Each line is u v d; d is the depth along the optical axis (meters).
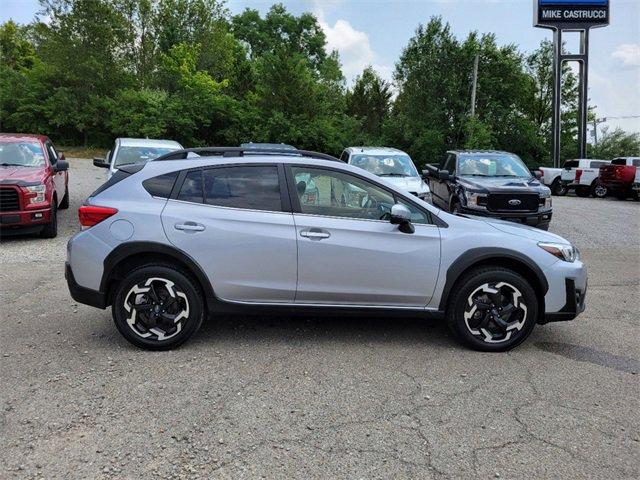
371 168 11.92
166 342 4.33
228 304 4.38
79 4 34.75
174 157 4.76
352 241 4.36
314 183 4.50
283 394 3.63
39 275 6.71
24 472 2.72
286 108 35.66
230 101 35.88
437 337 4.83
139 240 4.25
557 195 24.53
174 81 38.19
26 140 9.88
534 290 4.59
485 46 35.66
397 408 3.48
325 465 2.84
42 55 35.50
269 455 2.92
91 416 3.29
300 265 4.35
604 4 28.34
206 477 2.71
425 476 2.76
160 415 3.32
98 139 37.19
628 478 2.78
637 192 19.78
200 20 40.75
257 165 4.50
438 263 4.41
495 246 4.44
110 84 36.41
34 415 3.28
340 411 3.42
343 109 42.06
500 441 3.11
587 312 5.80
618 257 9.03
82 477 2.69
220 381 3.81
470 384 3.86
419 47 36.34
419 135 35.84
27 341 4.52
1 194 8.27
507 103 36.78
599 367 4.23
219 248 4.30
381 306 4.47
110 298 4.44
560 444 3.10
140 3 39.94
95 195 4.50
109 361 4.12
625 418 3.42
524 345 4.70
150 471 2.75
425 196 10.89
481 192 10.34
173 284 4.30
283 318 5.25
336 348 4.50
